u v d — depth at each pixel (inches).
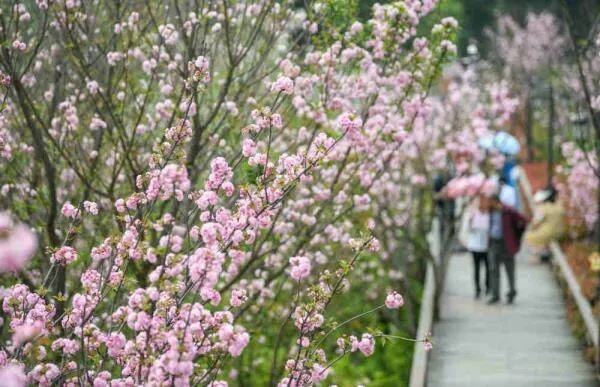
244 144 292.4
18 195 429.1
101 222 418.0
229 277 465.4
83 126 456.4
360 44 482.9
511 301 782.5
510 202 840.3
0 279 370.0
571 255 836.0
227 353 289.1
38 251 399.5
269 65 486.9
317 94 494.6
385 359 705.0
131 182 423.5
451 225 778.8
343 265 304.0
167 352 231.8
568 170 892.6
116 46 442.3
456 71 1221.7
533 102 1398.9
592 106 557.3
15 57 418.9
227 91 430.0
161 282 248.1
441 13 532.7
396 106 499.2
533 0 1456.7
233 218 277.0
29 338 261.9
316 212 465.4
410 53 480.4
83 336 271.0
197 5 410.3
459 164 834.8
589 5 607.5
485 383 582.9
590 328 616.1
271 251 445.1
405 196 887.1
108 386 269.3
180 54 460.1
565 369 608.4
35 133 372.2
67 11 395.2
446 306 782.5
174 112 393.1
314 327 304.0
